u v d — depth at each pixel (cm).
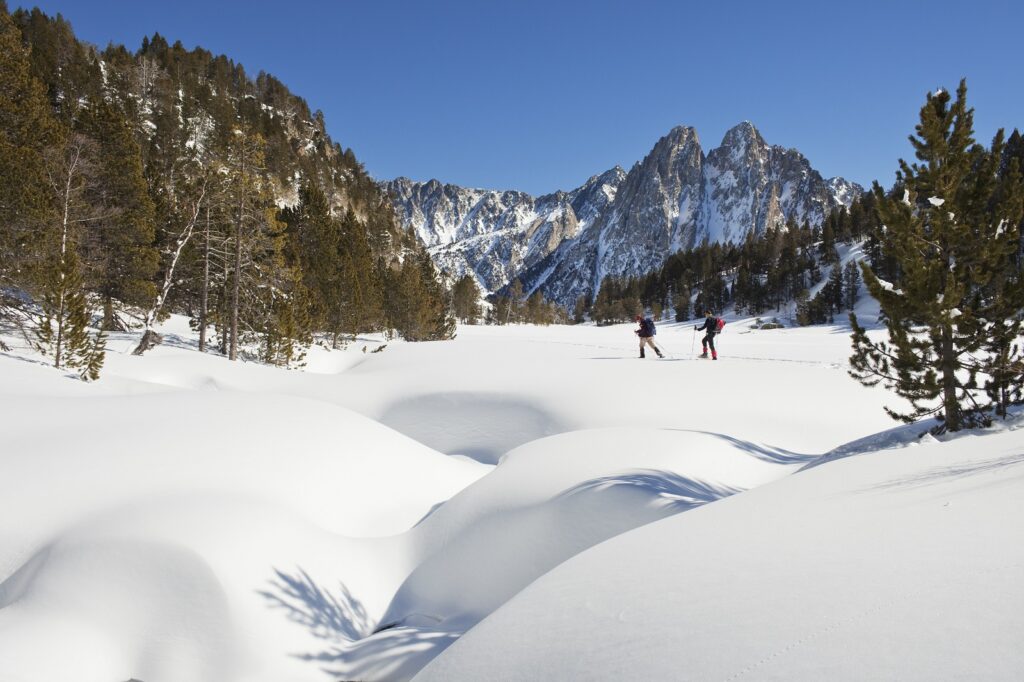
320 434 958
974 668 162
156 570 548
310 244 4581
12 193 1775
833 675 178
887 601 221
